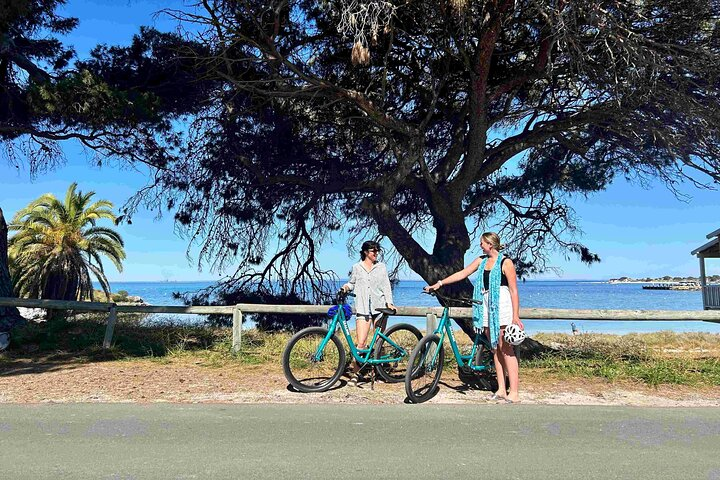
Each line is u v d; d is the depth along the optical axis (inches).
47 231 1322.6
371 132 511.2
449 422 213.3
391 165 557.3
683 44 396.8
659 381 303.3
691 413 233.3
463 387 289.4
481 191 606.9
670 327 1194.0
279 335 484.7
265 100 475.8
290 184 554.6
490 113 519.8
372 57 454.3
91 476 151.6
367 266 293.4
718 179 428.1
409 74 489.1
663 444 185.9
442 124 534.9
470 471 157.5
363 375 304.7
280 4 394.0
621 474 155.9
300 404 245.4
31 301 410.3
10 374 317.7
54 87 416.2
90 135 478.0
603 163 541.6
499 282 257.0
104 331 458.3
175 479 149.6
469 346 411.2
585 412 233.3
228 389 278.1
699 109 395.9
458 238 488.4
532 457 170.7
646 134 442.9
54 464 161.5
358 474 154.3
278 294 583.5
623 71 386.3
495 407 242.7
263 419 216.1
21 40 498.3
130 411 229.1
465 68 462.6
